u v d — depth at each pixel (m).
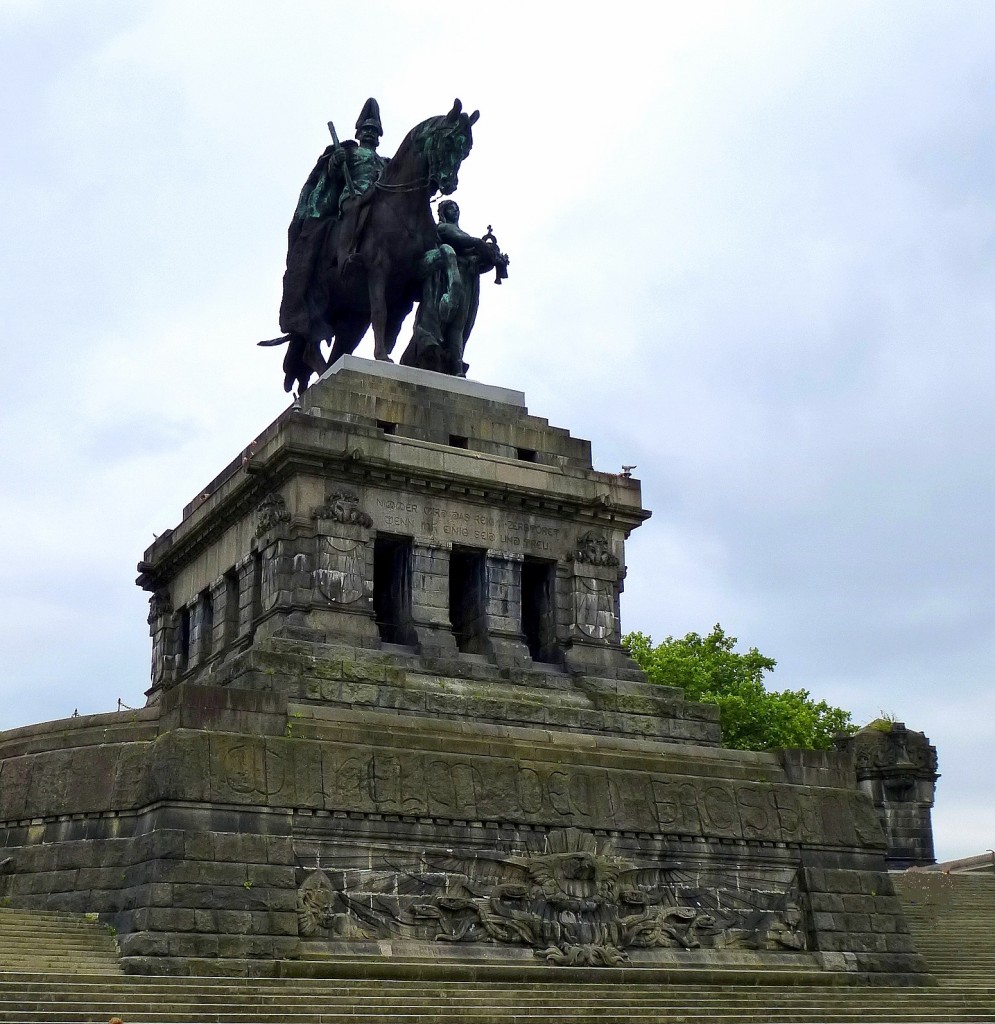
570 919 45.78
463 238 64.69
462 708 53.09
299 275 64.62
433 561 56.78
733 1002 42.12
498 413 61.34
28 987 34.78
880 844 53.12
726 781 51.16
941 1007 44.84
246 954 40.72
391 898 43.78
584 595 59.41
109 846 42.66
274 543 54.88
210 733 43.03
